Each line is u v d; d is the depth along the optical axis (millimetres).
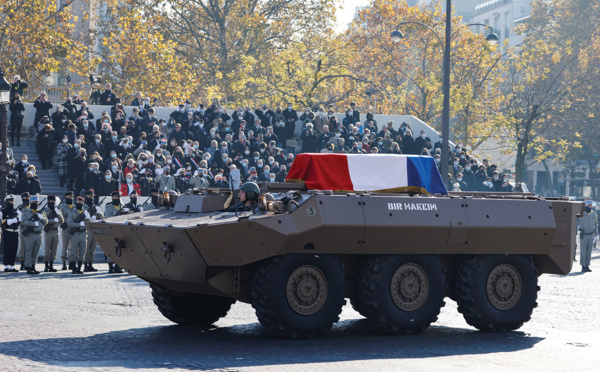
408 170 12891
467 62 68938
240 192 12312
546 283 22000
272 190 12555
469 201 12703
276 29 71500
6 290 18078
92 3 64750
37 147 34875
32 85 53281
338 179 12531
